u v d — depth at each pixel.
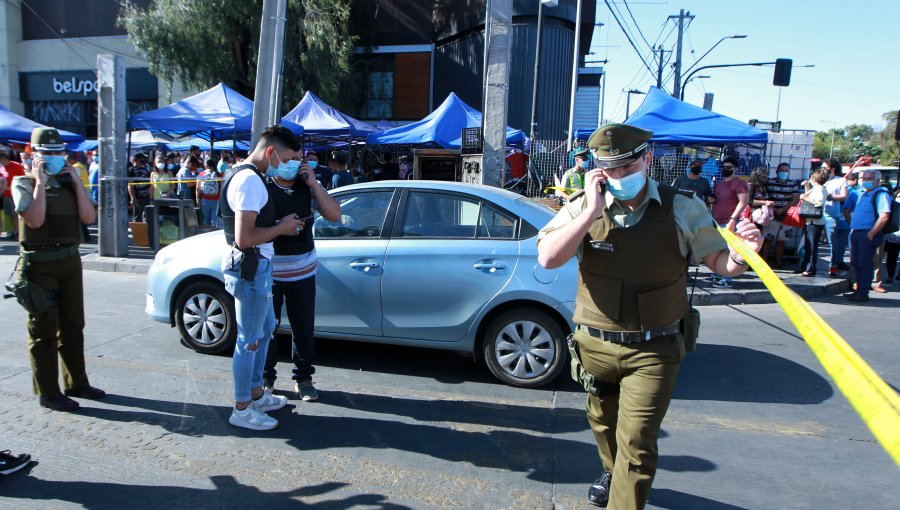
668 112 11.36
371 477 3.35
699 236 2.42
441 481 3.32
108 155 10.22
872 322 7.25
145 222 11.40
